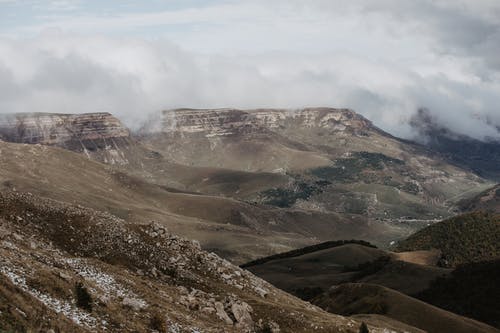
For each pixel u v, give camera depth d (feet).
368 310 590.14
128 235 383.45
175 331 237.66
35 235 337.31
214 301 322.75
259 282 426.10
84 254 347.77
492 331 554.87
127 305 236.43
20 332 165.58
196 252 404.36
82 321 199.11
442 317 560.20
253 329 307.78
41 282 211.00
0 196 364.99
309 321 337.52
